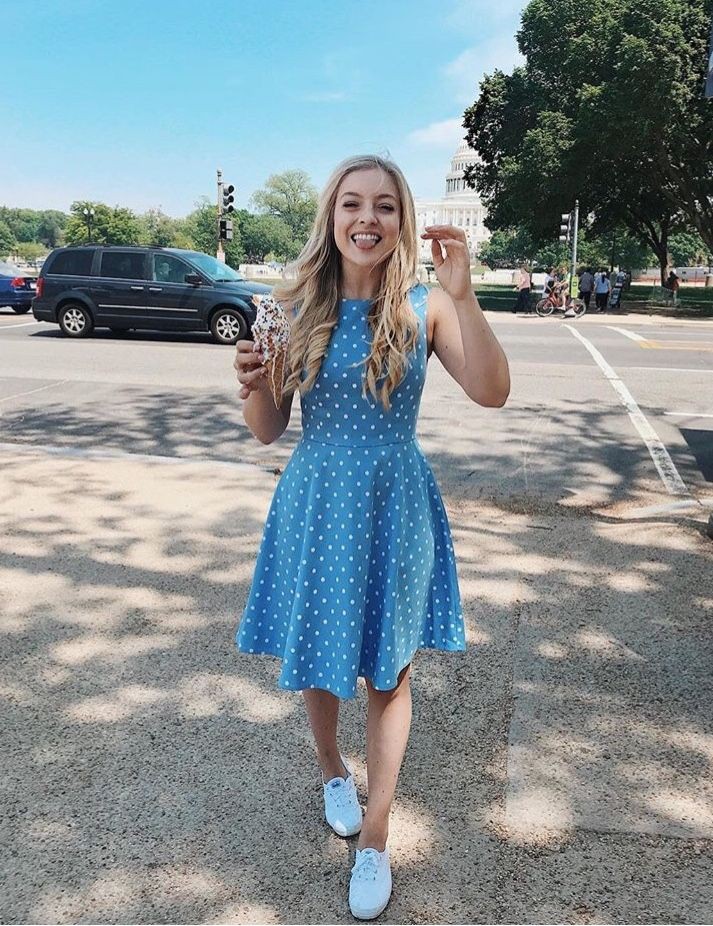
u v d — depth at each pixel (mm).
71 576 4016
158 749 2691
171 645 3357
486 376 1978
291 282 2039
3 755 2648
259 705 2951
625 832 2320
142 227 121188
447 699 2984
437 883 2145
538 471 6281
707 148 28062
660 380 10641
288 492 2107
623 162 30047
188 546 4434
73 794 2471
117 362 11719
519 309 27188
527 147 29172
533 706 2934
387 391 1968
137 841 2287
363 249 1914
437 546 2219
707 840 2289
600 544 4531
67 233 109625
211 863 2213
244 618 2217
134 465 6102
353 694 2008
